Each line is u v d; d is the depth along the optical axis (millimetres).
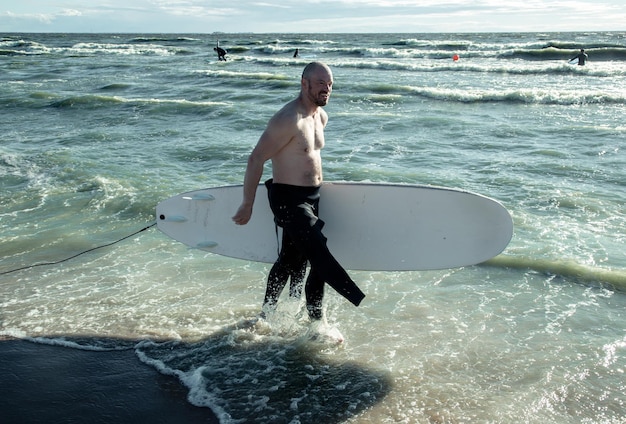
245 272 4652
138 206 6328
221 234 3955
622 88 16844
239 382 3119
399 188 3652
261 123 11867
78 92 18422
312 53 37906
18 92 18000
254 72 24531
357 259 3771
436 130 10758
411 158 8508
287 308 3791
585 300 4012
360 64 26234
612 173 7312
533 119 11984
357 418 2793
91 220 5965
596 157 8250
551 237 5160
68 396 3025
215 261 4910
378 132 10680
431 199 3623
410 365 3254
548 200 6234
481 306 3977
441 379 3109
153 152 9258
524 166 7812
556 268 4480
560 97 14492
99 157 8922
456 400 2918
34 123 12844
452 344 3477
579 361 3252
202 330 3697
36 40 76875
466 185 6914
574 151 8695
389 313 3910
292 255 3562
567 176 7238
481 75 21875
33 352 3477
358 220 3723
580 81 19234
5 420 2828
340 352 3414
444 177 7285
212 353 3418
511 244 5023
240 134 10758
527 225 5488
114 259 4969
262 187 3812
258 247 3887
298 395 2992
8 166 8344
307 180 3291
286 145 3221
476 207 3539
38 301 4168
